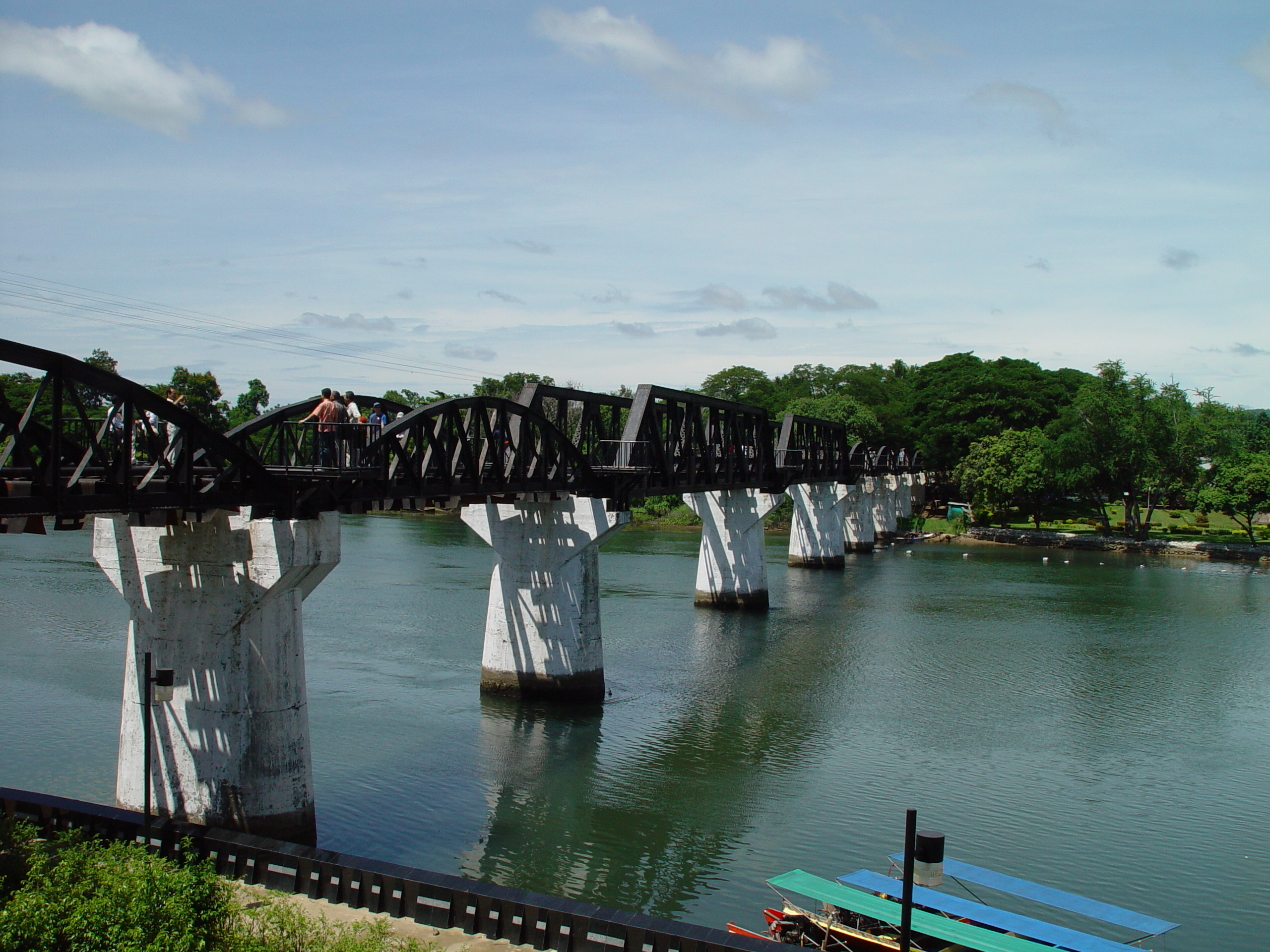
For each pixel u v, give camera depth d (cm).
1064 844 3067
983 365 16338
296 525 2745
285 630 2847
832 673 5153
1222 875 2881
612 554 9925
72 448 2758
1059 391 14938
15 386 7350
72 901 1809
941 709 4516
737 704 4538
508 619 4500
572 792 3400
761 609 7081
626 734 4034
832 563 9631
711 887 2747
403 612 6225
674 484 5350
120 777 2945
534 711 4328
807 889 2467
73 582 6744
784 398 17275
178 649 2834
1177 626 6581
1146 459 11356
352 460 3170
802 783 3538
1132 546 11375
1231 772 3741
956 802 3388
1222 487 11175
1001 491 12812
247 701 2781
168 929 1769
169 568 2839
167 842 2408
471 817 3170
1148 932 2309
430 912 2148
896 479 13175
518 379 11588
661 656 5500
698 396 5678
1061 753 3928
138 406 2420
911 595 7850
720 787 3478
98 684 4331
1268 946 2502
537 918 2078
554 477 4262
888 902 2388
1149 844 3077
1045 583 8688
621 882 2766
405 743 3841
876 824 3184
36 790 3155
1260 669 5347
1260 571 9631
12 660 4684
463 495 3666
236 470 2684
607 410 12950
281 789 2823
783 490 7106
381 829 3050
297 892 2280
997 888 2516
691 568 8975
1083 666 5375
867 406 16538
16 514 2095
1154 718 4425
